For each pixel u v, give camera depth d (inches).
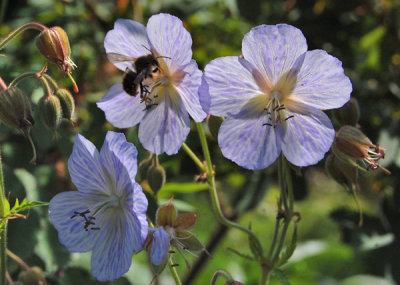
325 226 32.4
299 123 9.3
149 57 9.4
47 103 9.5
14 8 14.4
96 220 9.1
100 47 14.5
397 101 15.1
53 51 9.6
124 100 9.5
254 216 31.8
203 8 14.6
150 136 9.5
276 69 9.2
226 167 14.7
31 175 12.4
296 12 15.2
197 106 9.3
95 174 9.1
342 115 10.0
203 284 25.2
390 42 15.2
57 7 14.3
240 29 16.3
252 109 9.3
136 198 8.7
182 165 14.3
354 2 15.0
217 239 14.9
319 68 9.2
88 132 12.8
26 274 10.5
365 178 14.4
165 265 9.1
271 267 10.0
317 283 24.7
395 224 14.3
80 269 12.8
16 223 11.9
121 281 13.1
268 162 9.3
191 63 9.2
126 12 14.7
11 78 12.2
